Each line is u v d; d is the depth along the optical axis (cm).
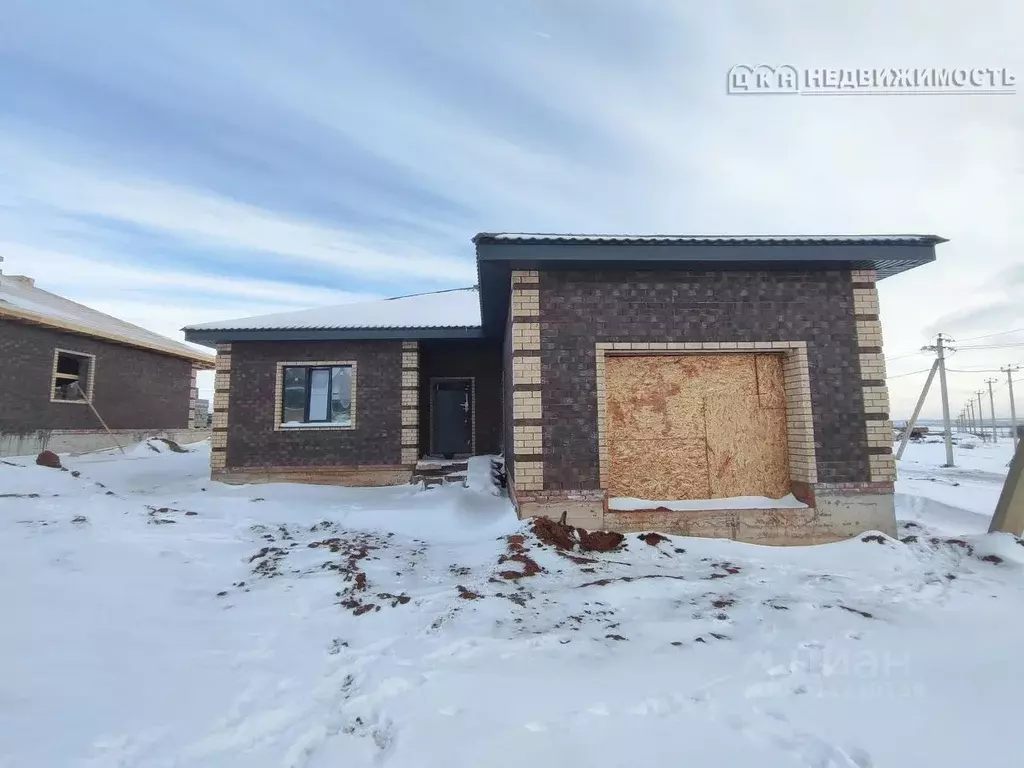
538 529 600
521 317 680
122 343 1592
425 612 419
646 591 466
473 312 1230
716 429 708
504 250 640
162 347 1714
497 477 1003
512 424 742
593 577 511
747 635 377
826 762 231
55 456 1003
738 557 587
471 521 743
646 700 286
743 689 299
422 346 1261
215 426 1087
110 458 1420
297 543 634
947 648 354
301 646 360
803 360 686
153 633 371
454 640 367
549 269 686
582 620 407
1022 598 459
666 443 705
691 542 623
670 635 378
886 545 593
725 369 716
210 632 379
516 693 294
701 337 686
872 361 689
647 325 686
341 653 350
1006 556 564
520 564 534
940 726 260
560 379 675
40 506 651
